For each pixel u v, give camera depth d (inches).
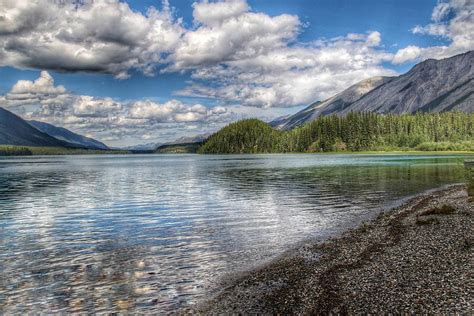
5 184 2928.2
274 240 1012.5
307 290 621.3
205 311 571.5
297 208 1553.9
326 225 1198.3
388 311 510.9
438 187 2142.0
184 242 1006.4
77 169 5319.9
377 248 852.0
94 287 679.1
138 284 692.1
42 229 1217.4
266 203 1713.8
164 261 832.9
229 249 926.4
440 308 501.0
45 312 581.6
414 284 596.1
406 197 1777.8
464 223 1017.5
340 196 1878.7
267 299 599.8
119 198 2003.0
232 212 1492.4
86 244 1000.2
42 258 866.8
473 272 621.0
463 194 1701.5
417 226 1055.6
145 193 2217.0
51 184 2915.8
